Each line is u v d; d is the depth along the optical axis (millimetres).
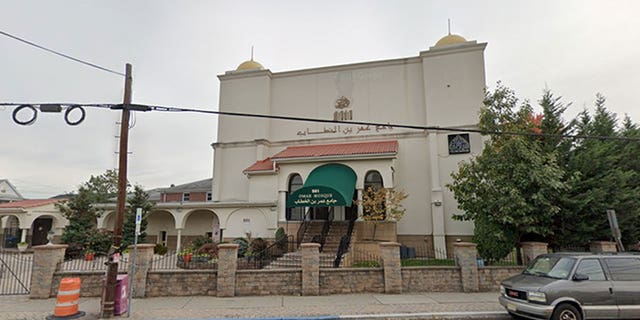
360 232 22578
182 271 13945
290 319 10812
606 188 17656
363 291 14188
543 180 16250
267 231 24984
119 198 11969
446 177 25547
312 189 21312
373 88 28906
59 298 11070
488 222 17188
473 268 14492
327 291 14062
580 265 10359
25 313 11352
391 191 22391
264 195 26219
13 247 33594
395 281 14156
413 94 28062
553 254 11453
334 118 29250
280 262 17609
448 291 14391
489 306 12117
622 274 10234
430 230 25266
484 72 26531
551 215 16859
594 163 18266
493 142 19312
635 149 20422
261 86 30797
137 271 13703
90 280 13805
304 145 29312
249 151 29969
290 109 30312
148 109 12289
